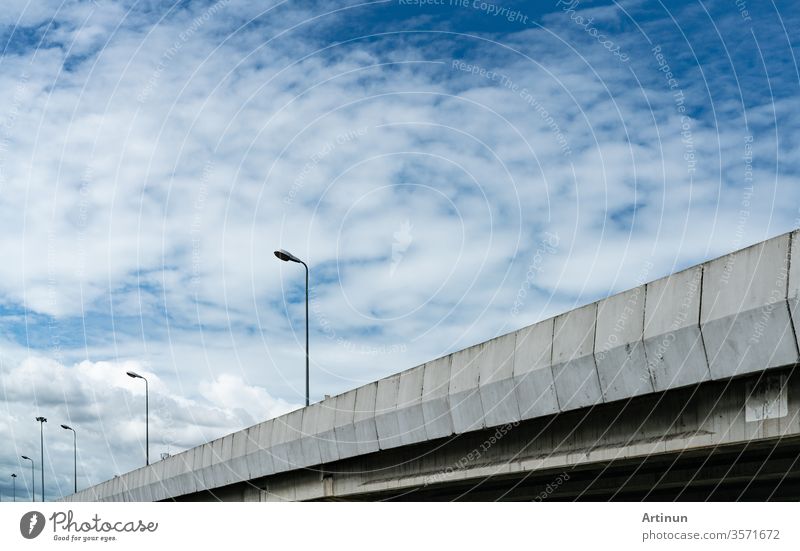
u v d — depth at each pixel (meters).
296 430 28.09
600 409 18.61
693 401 16.59
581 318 17.94
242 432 31.48
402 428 23.33
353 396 25.38
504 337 20.11
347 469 26.78
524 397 19.30
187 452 35.44
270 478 31.05
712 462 19.70
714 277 15.28
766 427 15.14
